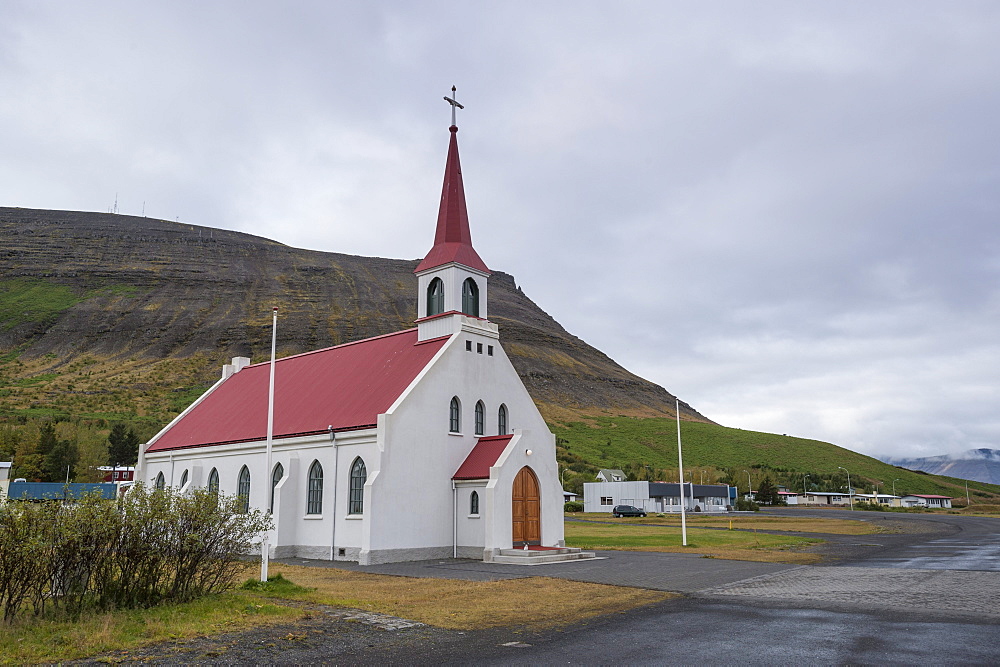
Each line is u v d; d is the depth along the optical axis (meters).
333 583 24.14
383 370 39.19
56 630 14.25
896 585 23.19
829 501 156.25
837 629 15.30
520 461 35.56
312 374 44.50
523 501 35.81
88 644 13.20
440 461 35.41
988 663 12.12
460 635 15.09
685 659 12.60
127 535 16.95
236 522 19.88
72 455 94.25
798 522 81.19
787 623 16.11
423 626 16.02
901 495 173.38
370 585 23.55
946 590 21.81
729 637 14.53
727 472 181.25
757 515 105.31
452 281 39.22
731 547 41.97
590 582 24.22
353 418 35.50
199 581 19.20
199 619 15.66
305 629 15.22
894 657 12.60
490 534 33.28
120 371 199.38
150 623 15.07
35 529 15.25
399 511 32.97
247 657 12.83
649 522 80.81
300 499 36.59
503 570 28.75
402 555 32.78
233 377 53.34
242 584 21.39
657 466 182.62
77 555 16.17
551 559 32.47
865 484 183.75
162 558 17.56
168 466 46.19
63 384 178.25
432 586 23.22
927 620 16.41
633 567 29.72
